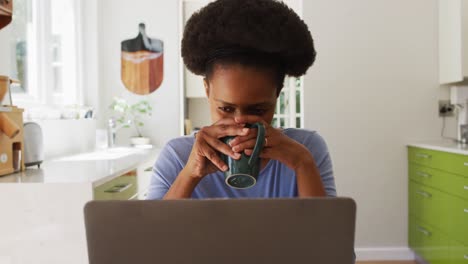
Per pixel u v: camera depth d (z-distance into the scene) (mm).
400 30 2885
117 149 2641
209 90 594
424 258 2639
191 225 362
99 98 2951
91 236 363
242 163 520
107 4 3049
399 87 2885
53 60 2551
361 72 2875
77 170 1564
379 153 2887
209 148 534
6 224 1301
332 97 2877
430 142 2840
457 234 2232
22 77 2113
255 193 643
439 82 2889
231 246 364
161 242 363
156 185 642
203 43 553
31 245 1306
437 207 2461
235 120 533
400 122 2887
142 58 3062
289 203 360
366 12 2873
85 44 2891
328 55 2867
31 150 1577
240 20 523
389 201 2885
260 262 366
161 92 3074
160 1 3062
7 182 1296
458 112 2855
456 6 2629
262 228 362
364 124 2877
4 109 1390
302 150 555
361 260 2873
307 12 2869
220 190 638
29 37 2195
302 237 363
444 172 2373
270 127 542
